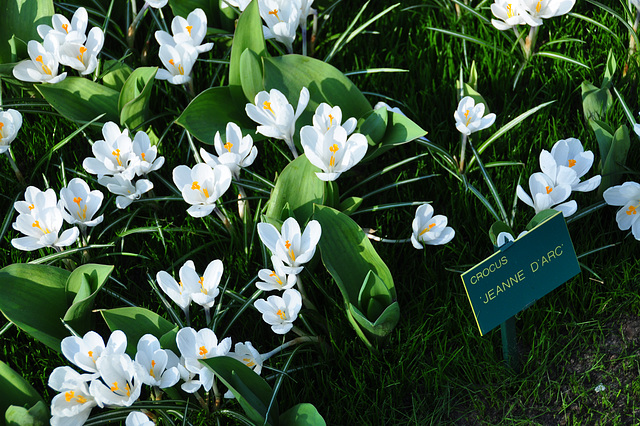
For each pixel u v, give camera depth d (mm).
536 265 1426
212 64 1760
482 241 1586
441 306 1539
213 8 1728
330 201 1535
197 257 1602
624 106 1556
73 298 1475
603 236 1562
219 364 1387
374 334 1479
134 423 1372
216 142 1506
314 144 1504
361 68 1756
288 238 1442
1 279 1449
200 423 1467
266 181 1549
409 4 1816
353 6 1819
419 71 1734
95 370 1396
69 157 1684
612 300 1536
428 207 1515
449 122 1688
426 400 1502
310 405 1406
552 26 1752
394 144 1556
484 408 1488
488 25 1759
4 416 1406
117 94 1629
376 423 1481
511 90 1716
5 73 1637
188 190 1472
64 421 1377
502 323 1444
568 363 1515
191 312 1549
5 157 1675
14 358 1521
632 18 1678
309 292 1561
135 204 1621
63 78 1606
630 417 1468
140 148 1542
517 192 1504
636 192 1496
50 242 1477
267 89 1589
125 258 1607
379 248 1579
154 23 1740
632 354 1510
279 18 1625
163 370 1401
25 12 1673
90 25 1775
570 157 1528
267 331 1552
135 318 1438
